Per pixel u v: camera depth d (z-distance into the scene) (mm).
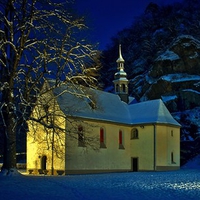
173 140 49781
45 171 40438
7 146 29203
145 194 17656
